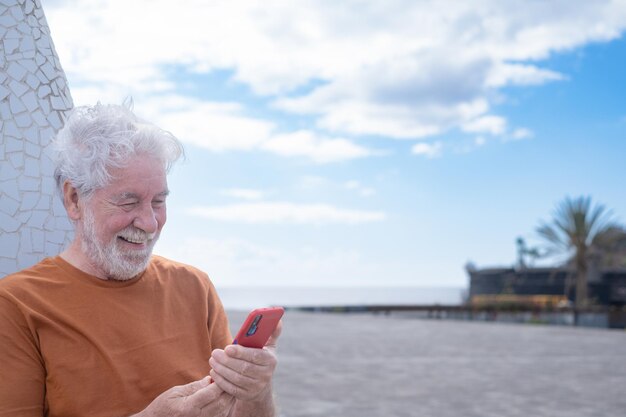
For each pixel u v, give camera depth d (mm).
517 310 38281
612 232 45188
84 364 1642
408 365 11906
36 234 2188
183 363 1789
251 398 1616
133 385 1685
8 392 1562
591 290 46844
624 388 9461
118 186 1638
